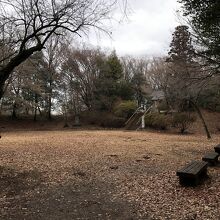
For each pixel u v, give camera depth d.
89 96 42.69
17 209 6.52
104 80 42.28
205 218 5.71
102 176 9.63
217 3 9.62
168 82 26.22
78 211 6.39
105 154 14.05
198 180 8.10
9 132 31.16
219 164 10.72
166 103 34.88
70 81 41.53
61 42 12.81
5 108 40.38
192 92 19.67
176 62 14.07
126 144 18.03
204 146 17.12
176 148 16.20
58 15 10.13
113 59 45.94
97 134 26.16
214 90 21.36
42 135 25.75
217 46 11.55
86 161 12.23
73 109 41.59
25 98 41.94
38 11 9.99
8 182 8.71
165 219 5.77
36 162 11.91
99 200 7.13
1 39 12.09
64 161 12.21
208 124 32.38
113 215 6.12
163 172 9.97
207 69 13.15
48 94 40.94
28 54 9.95
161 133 28.58
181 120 29.22
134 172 10.16
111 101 41.91
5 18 10.22
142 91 48.06
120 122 37.03
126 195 7.47
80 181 8.98
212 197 6.86
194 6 10.54
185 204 6.53
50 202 7.00
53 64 39.81
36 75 37.50
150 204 6.69
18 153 14.14
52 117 45.25
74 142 19.02
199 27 11.46
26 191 7.90
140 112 38.03
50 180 9.08
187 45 13.54
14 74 26.67
